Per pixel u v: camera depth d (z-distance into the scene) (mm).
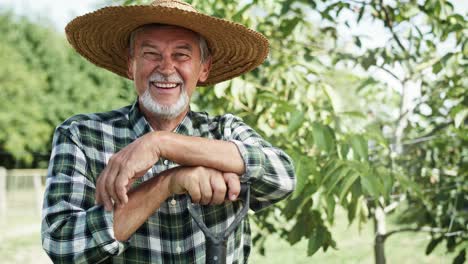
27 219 11305
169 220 1553
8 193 15000
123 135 1608
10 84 15750
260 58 1820
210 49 1779
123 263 1505
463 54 2848
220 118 1753
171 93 1572
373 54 3070
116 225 1310
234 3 3004
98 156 1556
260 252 3453
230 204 1620
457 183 3107
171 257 1544
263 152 1466
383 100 3465
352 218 2592
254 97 2934
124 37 1741
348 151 2340
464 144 3080
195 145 1357
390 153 2967
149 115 1642
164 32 1554
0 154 16250
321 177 2373
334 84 3256
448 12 2959
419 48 3271
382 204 3002
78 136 1541
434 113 3256
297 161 2297
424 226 3299
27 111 15891
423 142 3256
